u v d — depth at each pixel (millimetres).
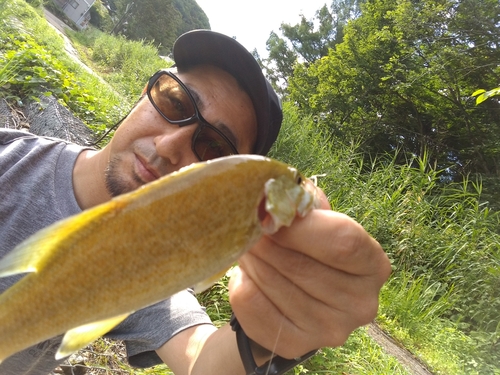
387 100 2764
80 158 370
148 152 339
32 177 337
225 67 359
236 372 224
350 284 166
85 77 1632
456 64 2232
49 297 156
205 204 158
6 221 314
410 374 709
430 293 1095
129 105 1528
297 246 160
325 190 1177
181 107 344
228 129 361
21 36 1430
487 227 1364
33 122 960
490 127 2342
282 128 1230
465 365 932
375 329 895
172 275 157
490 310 1085
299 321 173
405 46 2428
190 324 301
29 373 319
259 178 165
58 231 152
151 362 306
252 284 177
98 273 154
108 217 154
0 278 302
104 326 176
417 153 2760
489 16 2082
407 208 1314
